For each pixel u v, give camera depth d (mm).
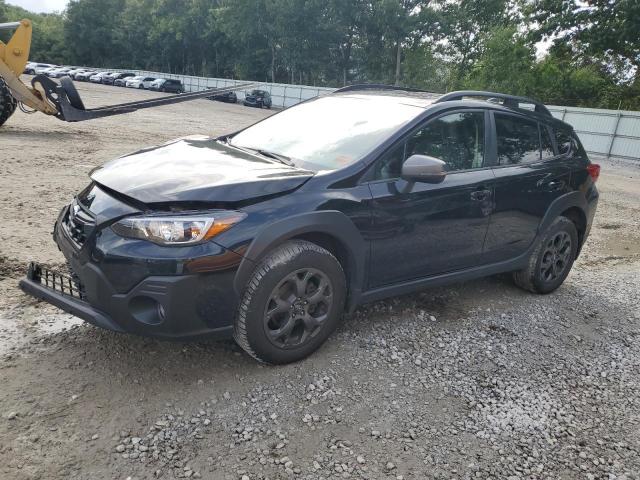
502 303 4781
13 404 2756
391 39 48625
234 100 46938
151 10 78125
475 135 4242
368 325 4047
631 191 13117
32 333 3469
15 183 7441
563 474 2693
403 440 2816
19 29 11969
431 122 3918
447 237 4000
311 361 3443
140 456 2504
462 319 4359
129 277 2803
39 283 3240
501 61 35562
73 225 3131
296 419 2883
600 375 3715
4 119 12711
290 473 2496
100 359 3232
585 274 6000
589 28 26656
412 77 49500
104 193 3129
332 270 3350
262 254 3006
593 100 34688
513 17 43250
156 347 3410
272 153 3844
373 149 3590
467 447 2820
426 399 3203
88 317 2930
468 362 3686
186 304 2848
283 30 53625
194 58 78812
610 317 4750
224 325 3029
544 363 3797
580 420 3164
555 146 4977
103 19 87000
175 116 23719
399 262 3764
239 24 58688
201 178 3090
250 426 2789
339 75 56594
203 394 2998
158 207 2867
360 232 3451
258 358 3232
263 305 3082
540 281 4945
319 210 3223
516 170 4457
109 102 27406
